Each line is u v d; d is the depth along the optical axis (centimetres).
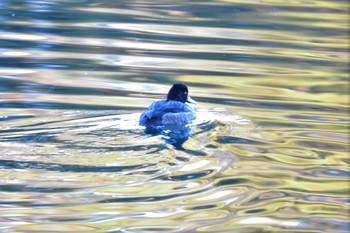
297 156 1513
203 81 2100
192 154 1467
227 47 2523
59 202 1223
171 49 2453
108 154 1412
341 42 2658
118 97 1884
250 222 1212
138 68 2200
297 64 2347
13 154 1379
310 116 1814
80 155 1397
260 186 1352
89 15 2936
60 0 3247
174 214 1217
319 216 1250
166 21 2891
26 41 2478
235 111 1831
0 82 1997
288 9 3209
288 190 1340
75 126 1588
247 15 3059
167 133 1583
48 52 2348
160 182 1316
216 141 1573
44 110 1730
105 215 1197
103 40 2539
